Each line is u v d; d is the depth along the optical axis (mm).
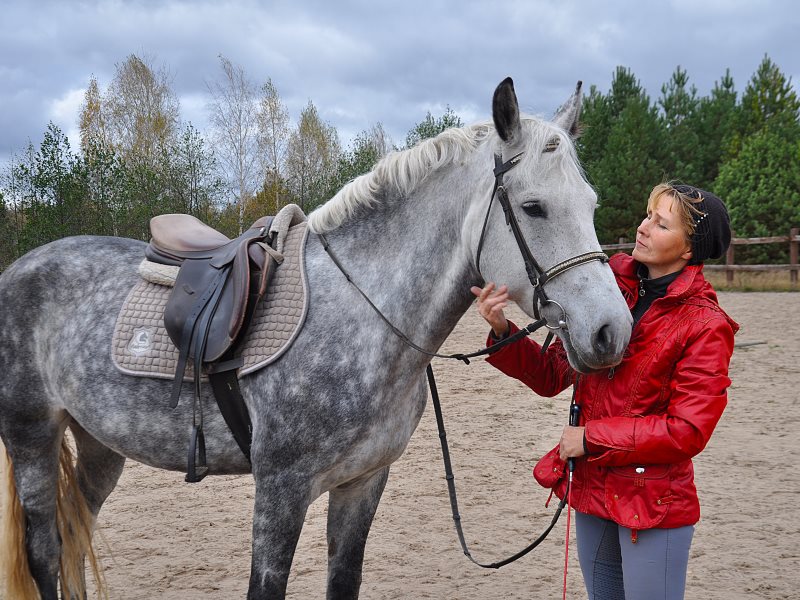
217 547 3900
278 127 29266
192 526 4211
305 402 2322
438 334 2461
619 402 2100
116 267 2953
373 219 2521
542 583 3455
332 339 2367
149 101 31406
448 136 2422
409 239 2449
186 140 18891
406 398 2471
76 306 2891
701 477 4766
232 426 2480
